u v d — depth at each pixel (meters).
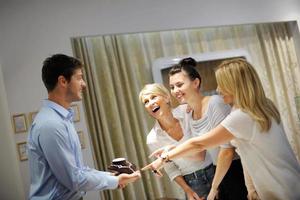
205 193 2.01
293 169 1.44
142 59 2.65
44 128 1.39
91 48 2.49
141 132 2.55
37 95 2.13
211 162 2.04
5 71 2.09
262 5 2.99
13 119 2.08
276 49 3.20
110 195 2.36
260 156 1.42
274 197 1.42
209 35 2.94
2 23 2.10
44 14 2.21
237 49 2.97
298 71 3.24
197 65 2.78
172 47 2.79
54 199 1.46
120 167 1.66
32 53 2.15
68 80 1.50
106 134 2.41
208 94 2.76
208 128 1.92
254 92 1.42
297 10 3.15
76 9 2.30
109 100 2.49
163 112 2.01
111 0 2.42
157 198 2.49
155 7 2.56
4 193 2.05
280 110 3.12
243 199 1.99
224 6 2.83
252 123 1.40
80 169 1.49
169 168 2.05
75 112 2.21
